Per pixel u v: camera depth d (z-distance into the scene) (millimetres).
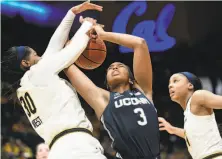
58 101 3656
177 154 11516
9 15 12578
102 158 3488
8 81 10742
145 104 3705
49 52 3838
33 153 10703
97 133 11984
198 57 13383
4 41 12680
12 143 10633
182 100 4285
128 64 13164
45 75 3711
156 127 3666
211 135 4008
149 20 12234
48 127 3609
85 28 3883
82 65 3982
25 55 3912
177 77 4293
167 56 13484
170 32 12797
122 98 3699
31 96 3727
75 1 12383
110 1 12281
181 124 12695
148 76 3945
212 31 13000
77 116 3621
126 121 3596
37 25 12953
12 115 11641
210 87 13344
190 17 12836
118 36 3902
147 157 3566
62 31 3898
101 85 13000
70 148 3447
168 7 12180
